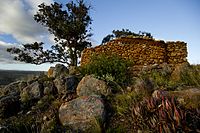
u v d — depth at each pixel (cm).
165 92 754
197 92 729
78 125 737
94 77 1041
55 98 1020
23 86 1249
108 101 868
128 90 933
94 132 698
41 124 791
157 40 1798
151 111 670
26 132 783
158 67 1197
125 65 1164
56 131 733
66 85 1077
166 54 1802
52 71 1377
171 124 588
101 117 748
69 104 805
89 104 780
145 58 1755
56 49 3453
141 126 661
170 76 1090
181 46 1809
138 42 1772
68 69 1427
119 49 1764
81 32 3275
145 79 970
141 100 804
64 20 3384
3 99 994
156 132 611
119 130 695
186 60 1792
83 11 3388
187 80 959
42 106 944
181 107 652
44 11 3375
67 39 3303
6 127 793
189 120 609
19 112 953
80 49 3366
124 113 767
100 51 1781
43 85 1113
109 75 1055
